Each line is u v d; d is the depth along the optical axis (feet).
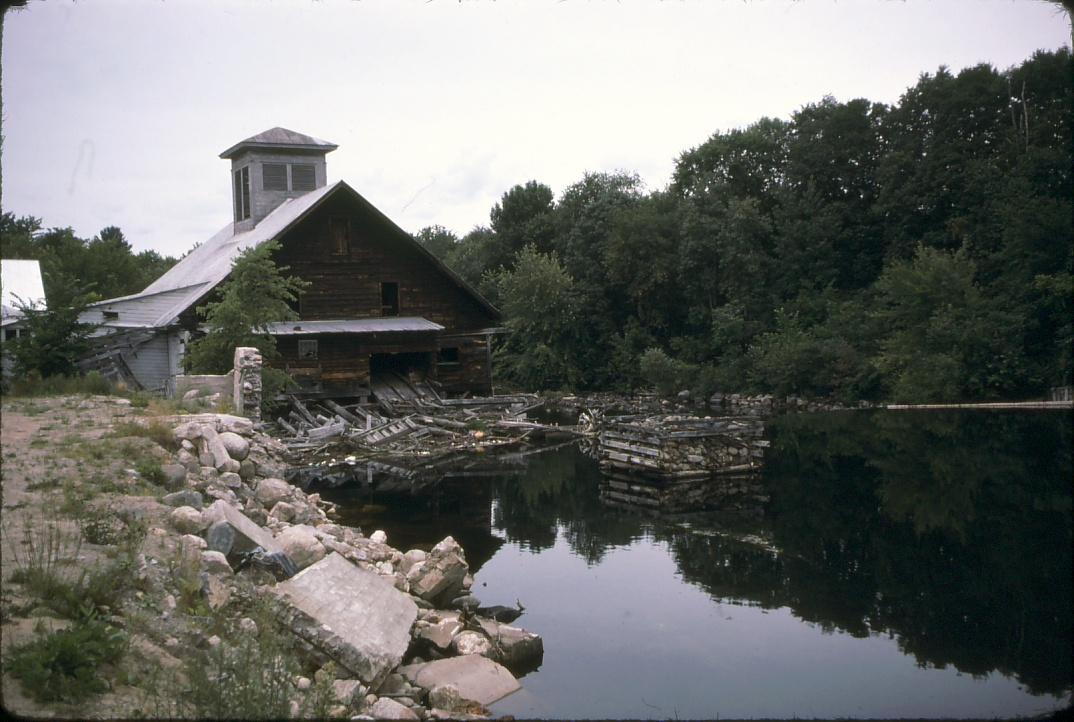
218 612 26.84
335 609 30.86
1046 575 47.62
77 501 32.07
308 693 23.75
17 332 76.95
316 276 127.44
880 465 85.05
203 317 107.55
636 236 206.49
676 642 38.19
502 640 36.40
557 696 31.60
